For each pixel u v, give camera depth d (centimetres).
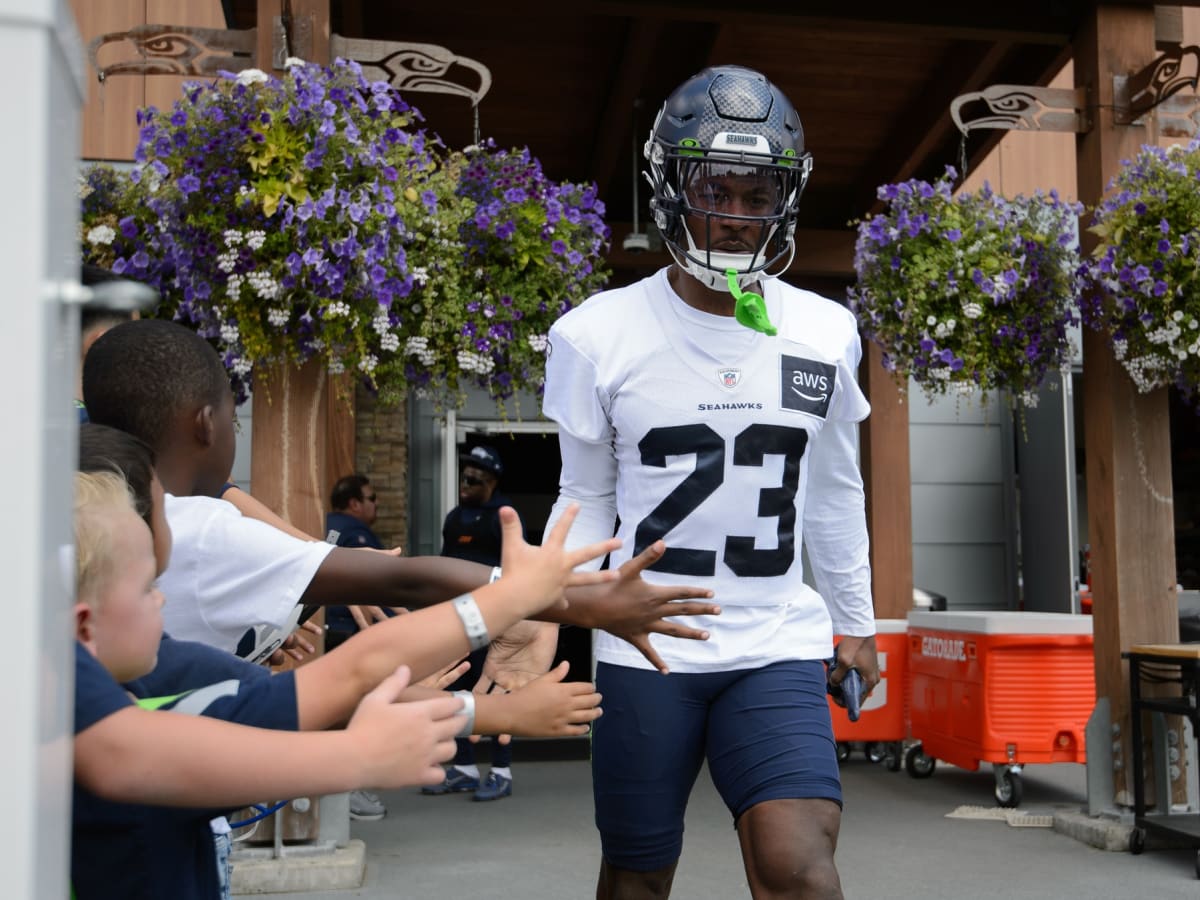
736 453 221
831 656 231
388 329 387
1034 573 891
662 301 225
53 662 63
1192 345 436
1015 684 544
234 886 398
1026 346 459
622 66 611
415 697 142
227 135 358
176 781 101
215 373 176
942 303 457
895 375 485
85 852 119
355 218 354
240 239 353
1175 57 462
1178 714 446
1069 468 848
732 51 622
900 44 618
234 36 420
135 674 117
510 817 537
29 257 58
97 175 393
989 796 581
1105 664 488
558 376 229
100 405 171
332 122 355
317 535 410
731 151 212
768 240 218
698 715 221
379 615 227
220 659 141
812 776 208
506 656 212
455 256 392
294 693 121
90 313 209
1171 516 483
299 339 378
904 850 468
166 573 161
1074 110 498
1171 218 436
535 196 409
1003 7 514
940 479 902
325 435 416
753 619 221
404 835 498
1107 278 446
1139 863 444
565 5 499
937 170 712
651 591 160
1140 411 484
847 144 707
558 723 146
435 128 698
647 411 221
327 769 103
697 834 500
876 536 707
